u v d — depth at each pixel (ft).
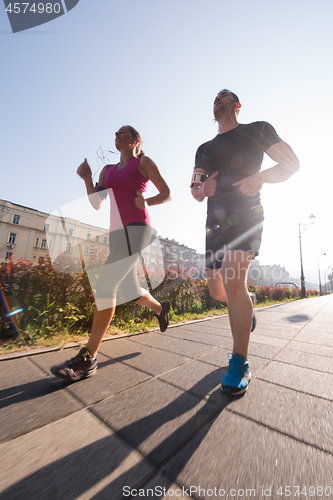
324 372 5.63
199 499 2.20
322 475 2.52
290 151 5.06
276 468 2.61
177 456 2.79
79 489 2.32
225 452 2.86
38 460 2.71
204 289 21.53
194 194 6.30
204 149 6.20
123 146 6.44
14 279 8.46
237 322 4.67
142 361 6.29
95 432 3.26
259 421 3.55
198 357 6.66
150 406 3.97
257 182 4.89
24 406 3.94
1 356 6.43
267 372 5.60
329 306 34.17
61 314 9.34
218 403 4.08
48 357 6.69
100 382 4.94
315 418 3.64
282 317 17.16
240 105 6.15
